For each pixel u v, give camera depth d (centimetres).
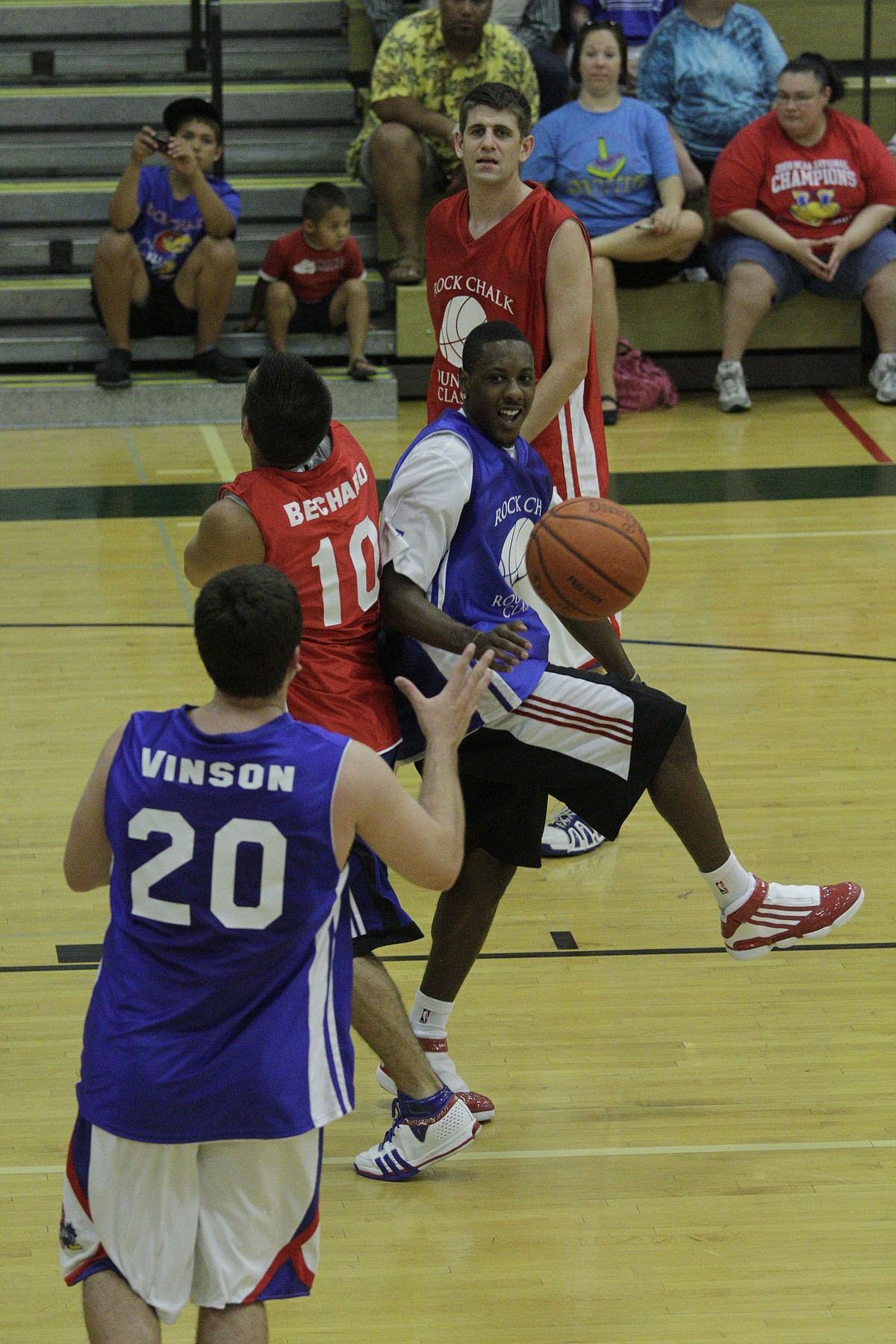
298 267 2364
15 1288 720
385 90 2370
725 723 1367
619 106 2345
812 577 1717
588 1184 797
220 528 774
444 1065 852
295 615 567
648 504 1970
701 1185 795
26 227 2555
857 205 2377
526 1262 739
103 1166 553
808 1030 936
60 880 1113
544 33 2512
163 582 1702
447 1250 747
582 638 894
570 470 1108
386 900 770
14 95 2617
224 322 2480
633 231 2334
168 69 2689
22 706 1391
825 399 2488
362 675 796
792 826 1184
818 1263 736
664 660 1500
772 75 2489
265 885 549
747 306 2381
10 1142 828
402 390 2492
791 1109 859
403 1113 793
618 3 2595
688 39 2469
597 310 2334
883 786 1252
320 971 570
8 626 1575
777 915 838
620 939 1045
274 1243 569
